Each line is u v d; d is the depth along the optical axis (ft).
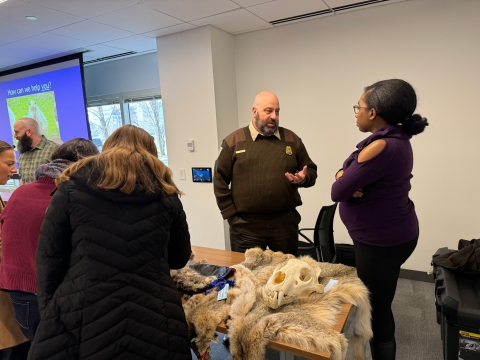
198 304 4.31
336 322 3.90
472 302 4.77
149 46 12.47
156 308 3.48
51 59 13.65
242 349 3.74
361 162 4.54
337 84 10.23
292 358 4.26
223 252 6.23
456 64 8.75
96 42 11.53
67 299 3.27
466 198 9.14
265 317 3.88
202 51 10.55
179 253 4.19
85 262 3.32
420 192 9.67
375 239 4.85
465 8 8.44
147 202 3.57
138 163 3.53
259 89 11.43
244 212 6.96
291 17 9.87
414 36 9.09
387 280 4.99
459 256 5.53
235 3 8.51
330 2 8.76
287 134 7.20
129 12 8.83
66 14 8.80
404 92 4.46
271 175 6.73
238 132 7.14
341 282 4.60
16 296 4.67
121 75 14.66
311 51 10.42
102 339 3.18
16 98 15.17
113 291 3.30
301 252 9.01
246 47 11.39
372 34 9.55
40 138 9.75
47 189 4.62
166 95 11.58
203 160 11.28
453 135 9.05
